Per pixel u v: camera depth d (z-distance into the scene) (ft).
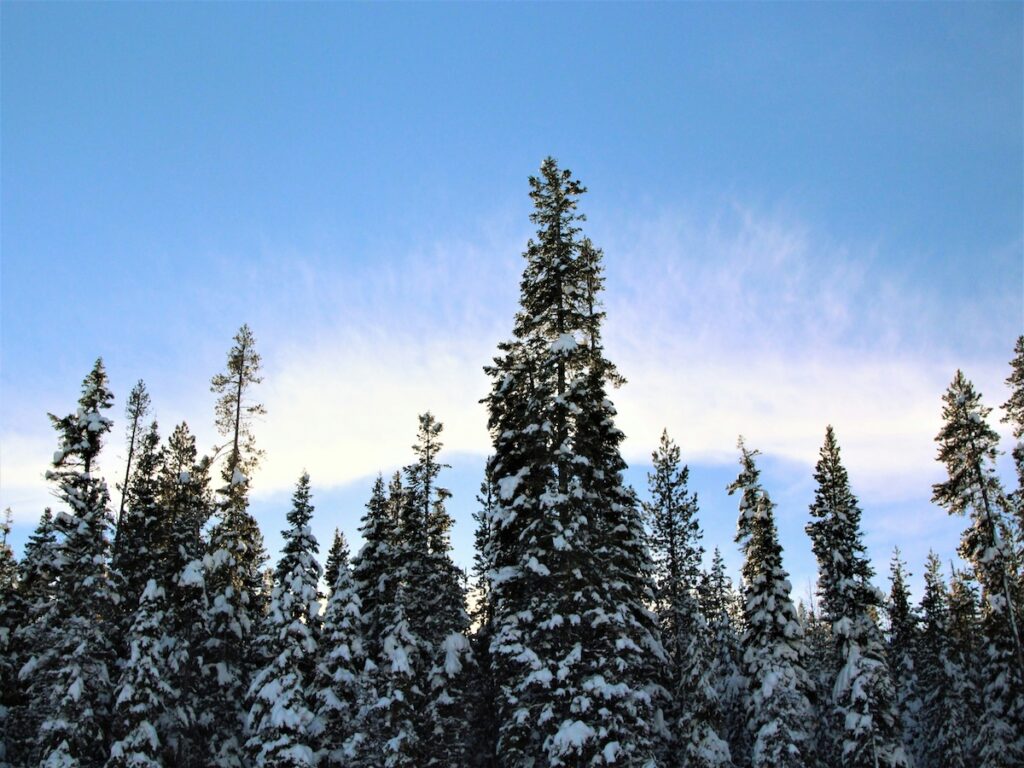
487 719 107.55
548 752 75.36
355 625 109.91
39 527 123.34
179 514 123.44
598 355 88.99
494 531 93.20
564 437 85.66
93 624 100.63
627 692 75.20
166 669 99.76
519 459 92.58
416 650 104.42
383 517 135.54
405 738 93.40
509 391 97.19
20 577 123.75
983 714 134.31
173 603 109.50
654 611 120.57
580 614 78.89
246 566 120.47
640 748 79.61
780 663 115.75
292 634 101.76
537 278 90.22
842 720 124.88
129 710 92.48
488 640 112.06
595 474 85.66
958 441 125.59
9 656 117.60
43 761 91.86
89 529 107.34
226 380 128.77
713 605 147.64
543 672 76.64
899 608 175.52
